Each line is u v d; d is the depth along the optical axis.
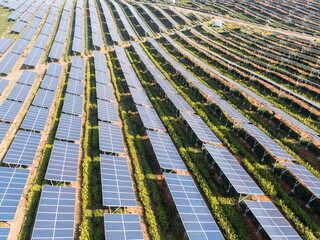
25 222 28.58
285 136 45.50
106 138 40.16
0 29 91.00
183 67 71.75
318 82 62.81
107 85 60.91
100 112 46.81
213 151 36.78
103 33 98.94
